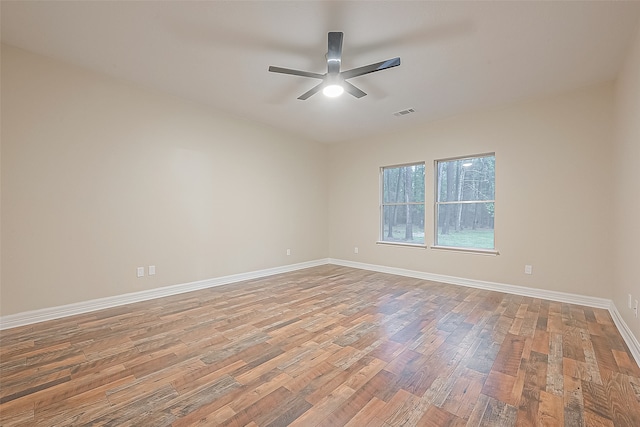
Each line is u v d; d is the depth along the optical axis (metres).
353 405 1.66
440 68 3.04
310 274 5.21
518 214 3.96
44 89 2.93
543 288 3.77
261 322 2.91
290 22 2.35
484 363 2.12
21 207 2.82
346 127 5.16
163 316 3.07
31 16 2.30
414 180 5.19
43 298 2.93
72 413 1.59
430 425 1.50
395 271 5.27
